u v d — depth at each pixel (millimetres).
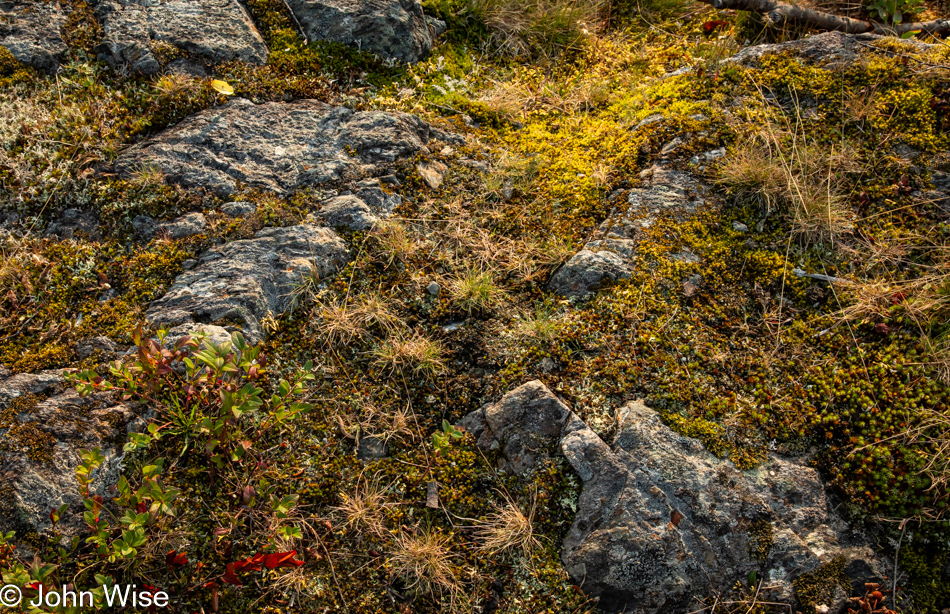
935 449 2707
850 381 2920
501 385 2924
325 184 3539
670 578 2492
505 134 4113
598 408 2840
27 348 2865
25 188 3309
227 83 3859
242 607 2398
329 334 3029
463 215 3539
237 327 2936
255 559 2336
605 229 3428
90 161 3430
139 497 2293
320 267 3229
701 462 2699
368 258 3299
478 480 2725
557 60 4707
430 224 3488
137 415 2691
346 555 2537
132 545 2211
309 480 2664
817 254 3355
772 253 3332
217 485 2607
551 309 3178
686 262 3254
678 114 3949
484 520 2631
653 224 3395
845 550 2600
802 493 2674
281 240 3264
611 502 2607
